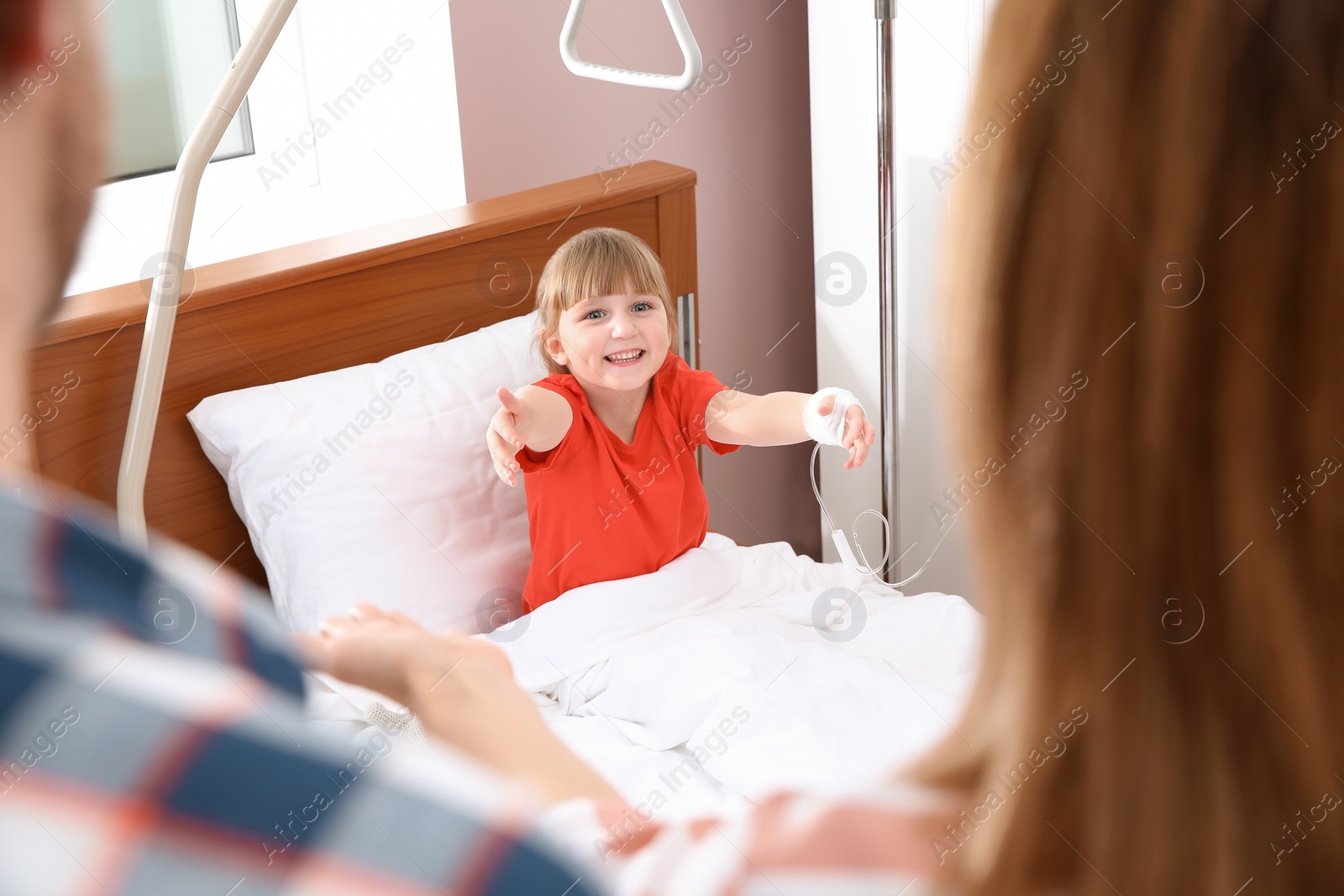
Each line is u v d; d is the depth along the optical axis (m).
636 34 1.97
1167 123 0.24
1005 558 0.27
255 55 1.28
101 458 1.41
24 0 0.19
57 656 0.17
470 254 1.70
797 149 2.27
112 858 0.17
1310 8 0.24
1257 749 0.25
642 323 1.58
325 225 1.91
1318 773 0.25
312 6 1.82
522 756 0.36
